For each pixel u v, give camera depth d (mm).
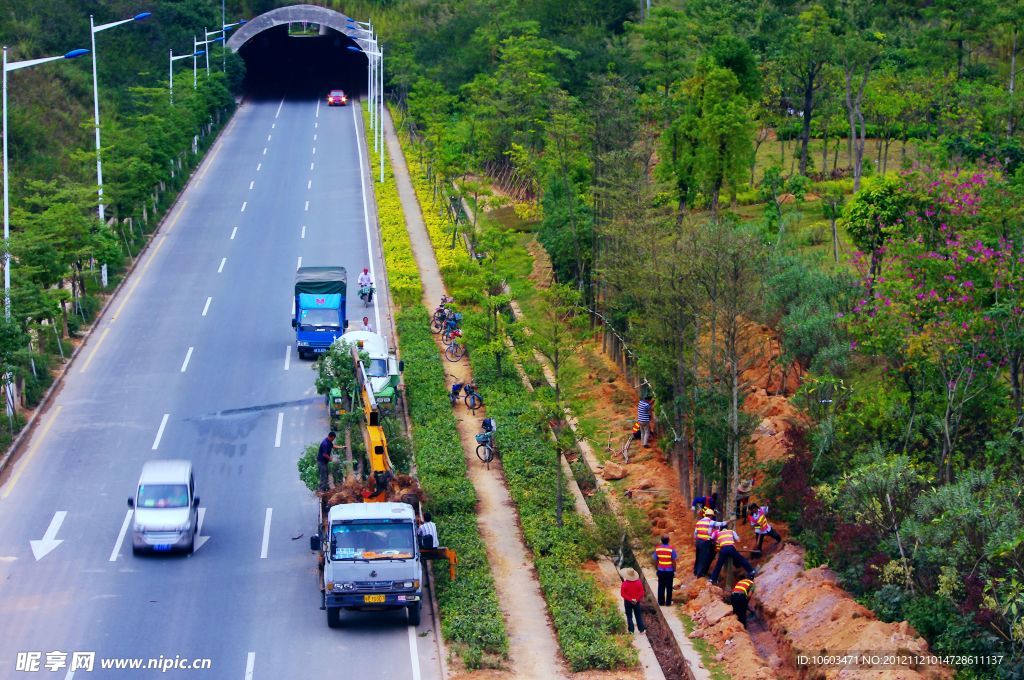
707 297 38500
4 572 34344
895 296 35688
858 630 27531
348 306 61969
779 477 36812
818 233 57719
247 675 28891
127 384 50406
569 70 101875
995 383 34625
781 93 80125
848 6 94625
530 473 42375
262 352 54750
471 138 89500
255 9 142250
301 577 34750
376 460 34969
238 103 129750
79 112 99438
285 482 41562
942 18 87188
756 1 97812
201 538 37250
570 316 51750
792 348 39781
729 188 63594
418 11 140750
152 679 28484
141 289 64312
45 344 53156
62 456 43156
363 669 29359
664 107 70562
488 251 61625
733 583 34312
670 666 30141
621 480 42938
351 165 97438
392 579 30906
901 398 35812
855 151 79062
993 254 34062
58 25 113062
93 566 35000
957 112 68250
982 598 27000
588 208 59750
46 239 55062
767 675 27688
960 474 31312
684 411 39719
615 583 35125
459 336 54719
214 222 78938
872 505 30953
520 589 34469
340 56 153625
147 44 121125
